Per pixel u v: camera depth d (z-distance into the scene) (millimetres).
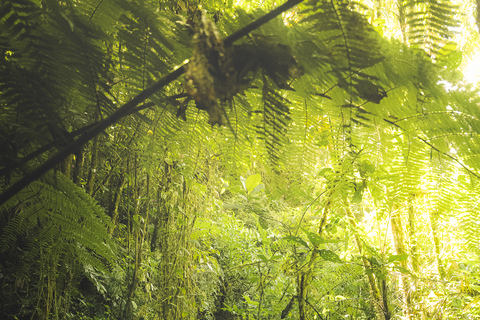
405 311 2121
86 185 2062
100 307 2377
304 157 932
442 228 1979
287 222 2344
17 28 666
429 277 2111
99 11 771
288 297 2627
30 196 954
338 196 1083
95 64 725
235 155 1039
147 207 2275
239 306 3551
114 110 775
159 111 1024
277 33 657
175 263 2266
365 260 2016
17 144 674
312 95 856
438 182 872
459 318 1972
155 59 750
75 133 693
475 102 715
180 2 1142
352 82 705
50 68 700
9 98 717
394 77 720
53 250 1077
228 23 711
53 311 1548
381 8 1677
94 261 1142
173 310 2266
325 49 688
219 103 597
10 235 1008
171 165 2145
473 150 780
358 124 830
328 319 2598
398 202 913
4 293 1743
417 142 830
